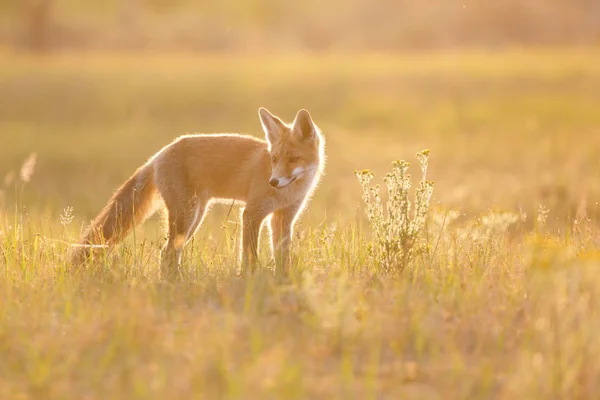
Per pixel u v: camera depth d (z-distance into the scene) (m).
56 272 11.38
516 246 12.88
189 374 7.36
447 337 8.38
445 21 126.00
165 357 7.85
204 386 7.11
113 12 123.38
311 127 12.85
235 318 8.80
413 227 11.49
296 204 13.17
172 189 13.02
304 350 7.99
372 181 32.25
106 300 9.47
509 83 65.44
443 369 7.60
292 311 9.20
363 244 12.36
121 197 13.40
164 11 128.12
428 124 52.41
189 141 13.20
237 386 6.89
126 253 12.20
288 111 58.03
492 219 13.93
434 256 11.86
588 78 66.69
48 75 69.38
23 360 7.87
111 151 42.03
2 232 13.23
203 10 131.25
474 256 11.82
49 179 34.53
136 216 13.58
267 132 12.84
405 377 7.46
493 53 96.44
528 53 93.75
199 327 8.48
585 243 12.30
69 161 38.84
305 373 7.55
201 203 13.23
